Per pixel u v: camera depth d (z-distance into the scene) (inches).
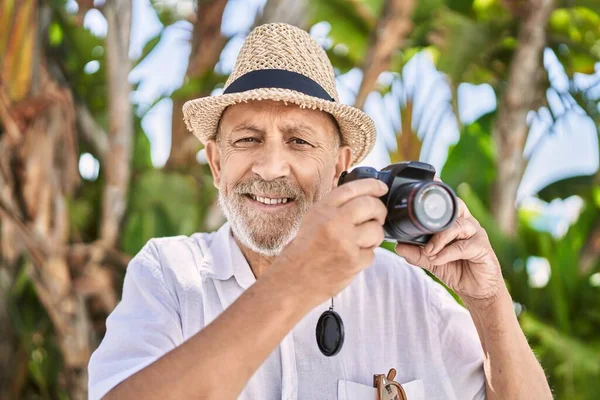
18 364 248.5
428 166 55.7
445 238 59.2
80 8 218.1
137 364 60.7
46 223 208.5
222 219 234.1
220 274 70.4
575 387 238.2
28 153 205.8
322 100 67.9
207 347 52.5
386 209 53.4
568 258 261.1
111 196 224.8
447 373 73.2
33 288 252.4
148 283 69.0
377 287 74.2
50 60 217.6
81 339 215.5
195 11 231.9
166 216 232.7
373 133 75.1
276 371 68.7
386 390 68.5
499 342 66.6
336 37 287.6
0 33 203.3
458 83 272.7
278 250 68.6
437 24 274.1
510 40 289.7
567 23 302.4
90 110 253.0
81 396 217.0
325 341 68.1
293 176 68.7
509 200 264.7
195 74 233.9
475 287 64.9
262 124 68.2
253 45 72.2
